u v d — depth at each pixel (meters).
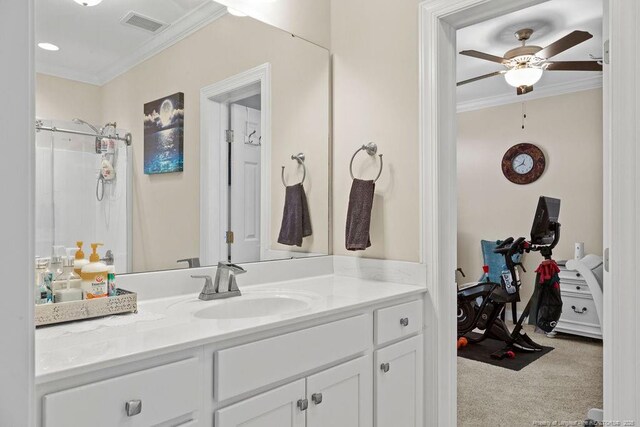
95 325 1.23
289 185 2.14
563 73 4.23
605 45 1.45
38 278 1.29
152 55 1.69
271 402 1.26
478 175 5.21
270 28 2.08
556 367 3.28
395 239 2.03
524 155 4.81
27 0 0.67
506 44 3.64
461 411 2.52
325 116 2.30
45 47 1.44
